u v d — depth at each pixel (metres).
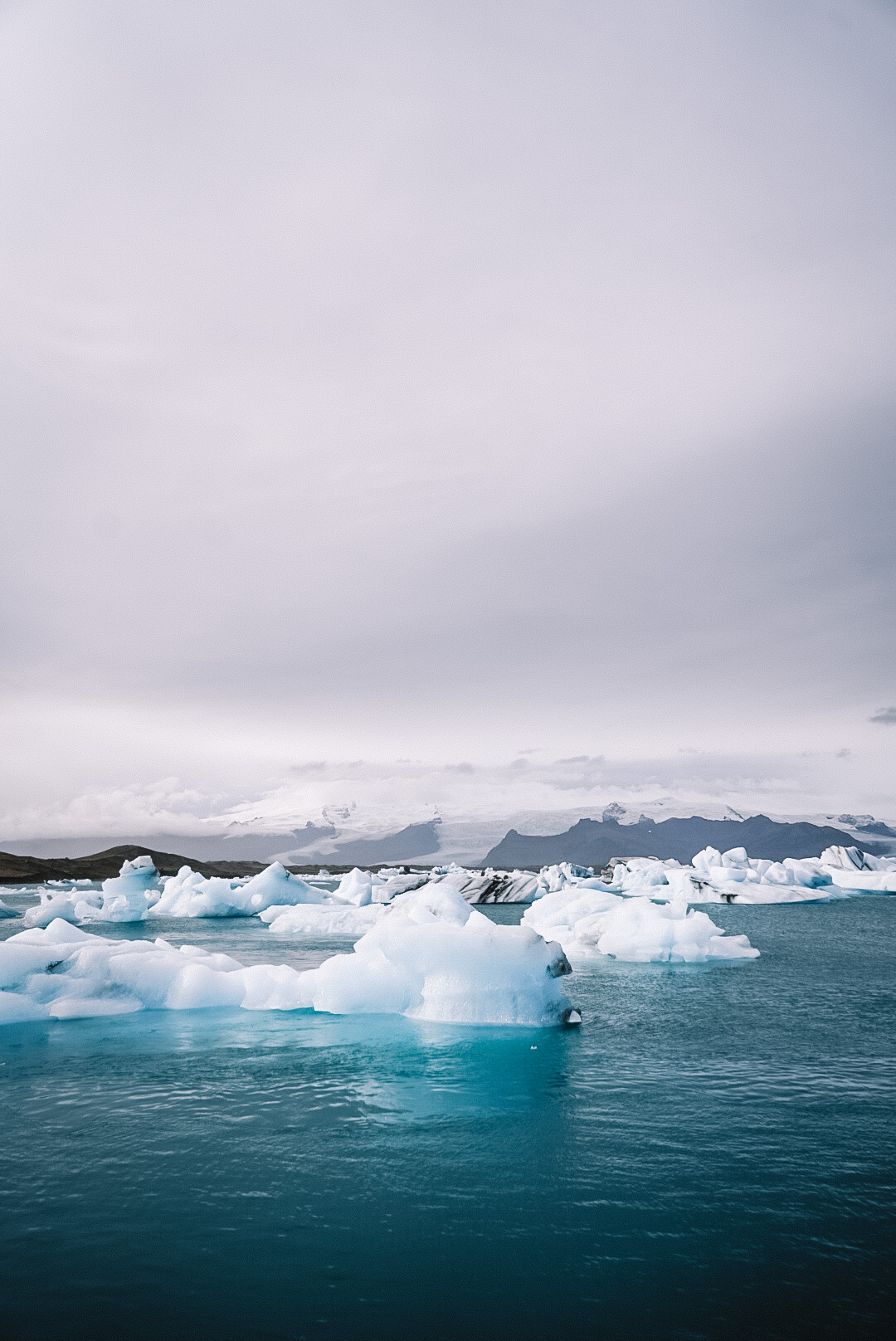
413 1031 13.91
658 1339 5.19
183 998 15.77
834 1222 6.80
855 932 33.06
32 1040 13.31
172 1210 6.96
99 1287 5.73
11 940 18.00
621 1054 12.45
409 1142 8.62
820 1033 13.95
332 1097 10.23
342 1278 5.89
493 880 55.31
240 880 48.09
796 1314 5.48
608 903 31.55
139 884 43.56
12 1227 6.64
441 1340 5.15
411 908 19.73
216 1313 5.44
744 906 48.94
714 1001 17.11
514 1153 8.29
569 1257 6.21
